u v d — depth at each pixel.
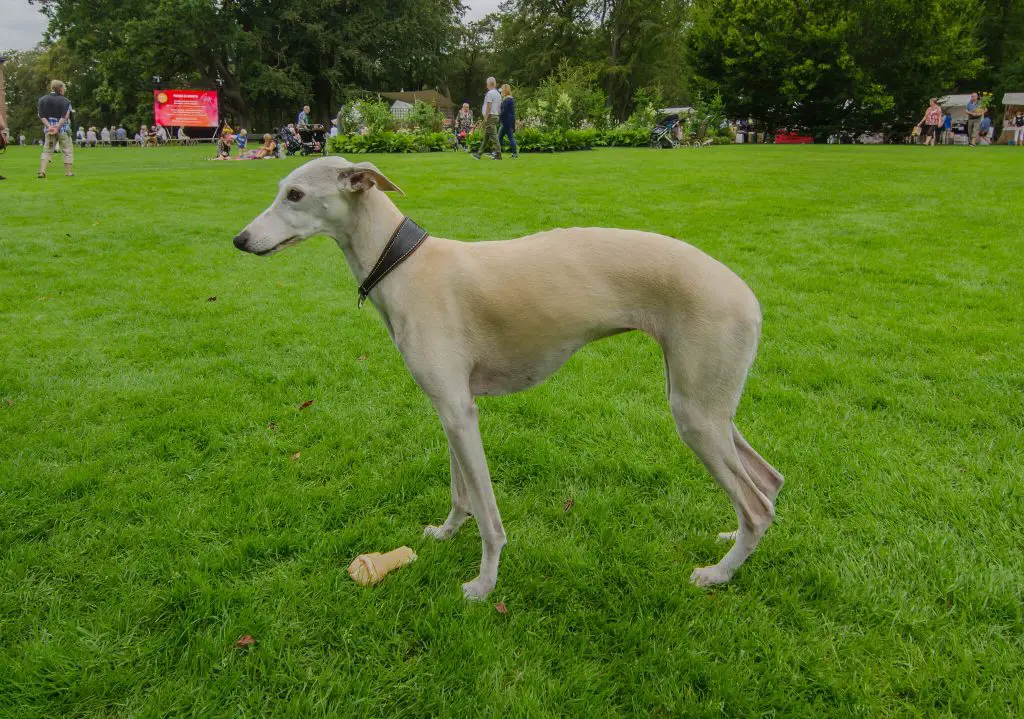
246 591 2.54
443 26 58.06
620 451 3.71
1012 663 2.20
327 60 55.06
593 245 2.46
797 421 3.96
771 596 2.57
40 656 2.21
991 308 5.82
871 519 2.99
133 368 4.82
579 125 30.70
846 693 2.12
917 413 3.97
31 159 23.67
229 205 11.68
